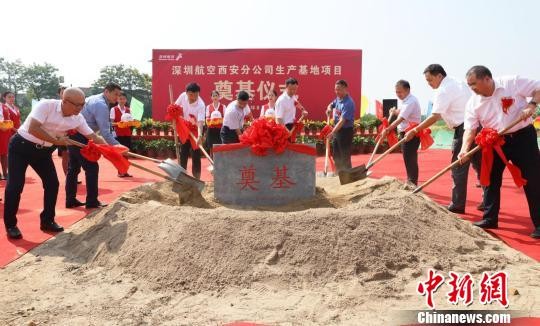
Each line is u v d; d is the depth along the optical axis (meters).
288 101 7.95
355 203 5.04
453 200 5.96
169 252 3.76
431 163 11.98
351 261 3.62
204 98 15.96
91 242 4.44
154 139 14.91
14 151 4.91
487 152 4.81
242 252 3.69
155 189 5.91
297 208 5.35
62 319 3.00
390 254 3.75
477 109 5.13
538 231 4.83
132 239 4.14
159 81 15.89
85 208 6.34
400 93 6.75
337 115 7.93
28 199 7.09
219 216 4.06
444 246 4.04
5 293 3.47
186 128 6.98
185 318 2.99
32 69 46.66
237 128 8.02
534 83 4.84
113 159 5.06
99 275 3.78
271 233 3.83
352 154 14.77
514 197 7.04
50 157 5.13
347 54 15.74
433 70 5.86
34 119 4.66
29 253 4.42
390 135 7.32
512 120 4.93
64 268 3.96
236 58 15.84
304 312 3.04
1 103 8.95
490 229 5.18
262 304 3.17
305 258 3.64
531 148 4.91
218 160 5.51
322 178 7.29
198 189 5.53
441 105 5.71
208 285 3.46
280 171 5.48
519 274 3.68
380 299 3.23
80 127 5.15
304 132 14.78
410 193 4.99
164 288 3.47
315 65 15.77
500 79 4.99
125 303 3.24
